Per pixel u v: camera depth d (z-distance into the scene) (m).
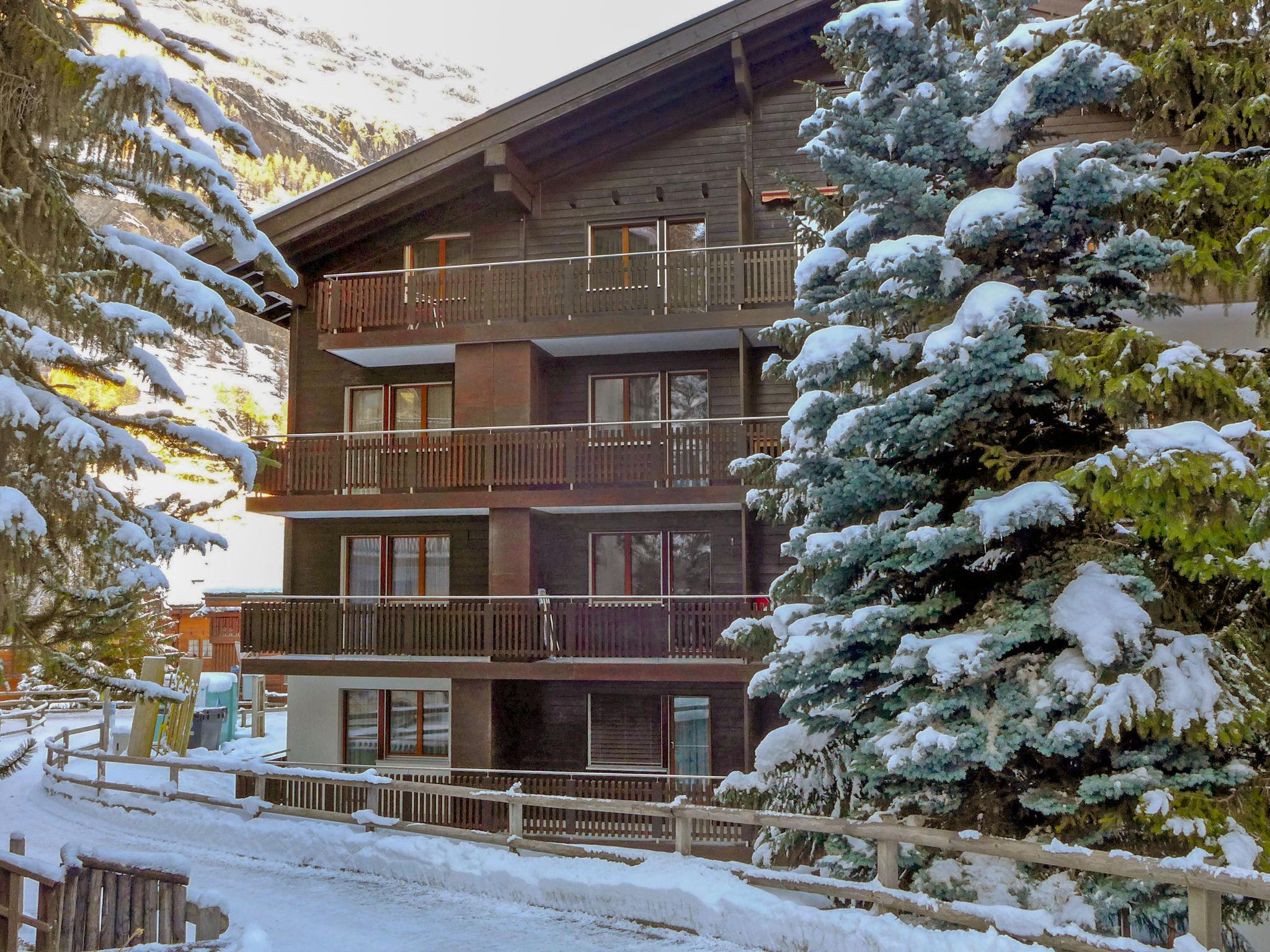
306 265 19.88
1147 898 7.98
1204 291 12.96
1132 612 8.16
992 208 8.91
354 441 18.47
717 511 18.28
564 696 18.27
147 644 22.52
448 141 18.09
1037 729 8.23
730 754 17.56
